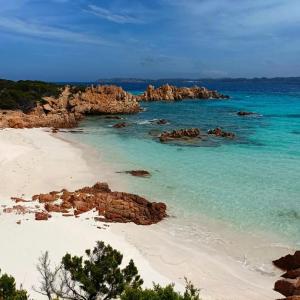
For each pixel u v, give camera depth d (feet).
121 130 229.45
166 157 154.61
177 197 107.34
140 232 84.43
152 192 111.45
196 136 201.57
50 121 242.78
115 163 144.46
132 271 48.91
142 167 138.72
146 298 38.63
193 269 69.67
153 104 424.46
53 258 66.85
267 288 63.62
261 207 99.76
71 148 171.53
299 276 65.98
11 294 40.14
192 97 505.66
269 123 259.39
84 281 46.03
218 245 79.77
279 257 74.95
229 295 60.59
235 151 166.40
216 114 319.88
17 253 68.03
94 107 314.14
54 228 79.82
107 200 98.02
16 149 159.22
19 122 228.43
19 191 109.40
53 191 108.58
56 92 362.74
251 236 83.87
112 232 82.84
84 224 85.35
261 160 149.48
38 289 56.13
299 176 126.72
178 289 60.70
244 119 284.00
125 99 352.69
